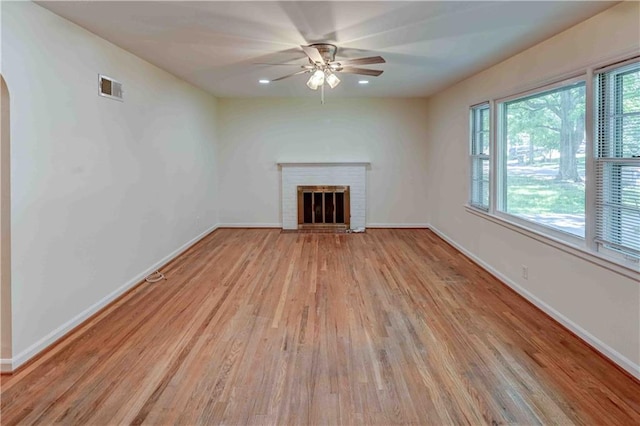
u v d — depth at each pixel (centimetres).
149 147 454
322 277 456
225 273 471
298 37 344
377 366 264
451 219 616
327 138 739
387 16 293
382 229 745
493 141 456
